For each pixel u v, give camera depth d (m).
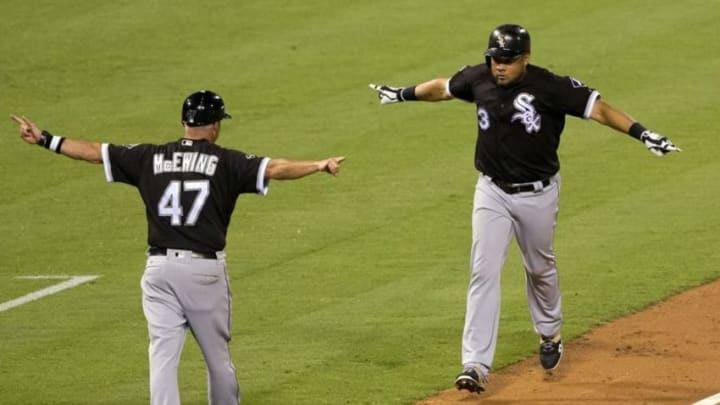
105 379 39.88
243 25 86.44
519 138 36.25
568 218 55.94
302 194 60.44
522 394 37.53
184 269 32.16
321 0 91.06
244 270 50.69
